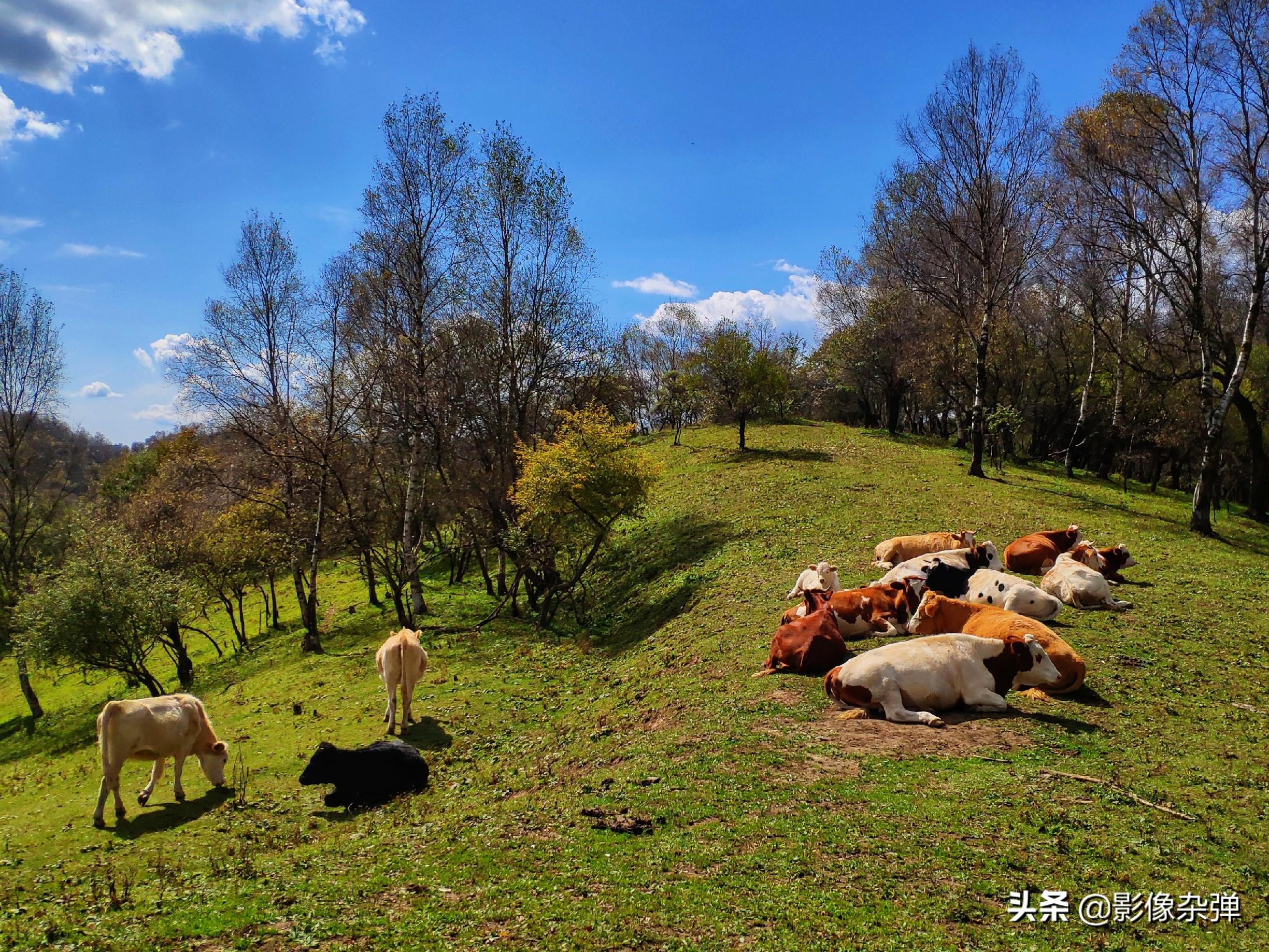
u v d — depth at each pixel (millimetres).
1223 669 12109
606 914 5809
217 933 5824
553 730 13984
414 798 11336
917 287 47500
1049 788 7754
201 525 34656
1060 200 33438
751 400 46844
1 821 13000
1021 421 37594
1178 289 31344
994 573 14617
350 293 32219
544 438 32000
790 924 5594
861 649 12773
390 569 27609
